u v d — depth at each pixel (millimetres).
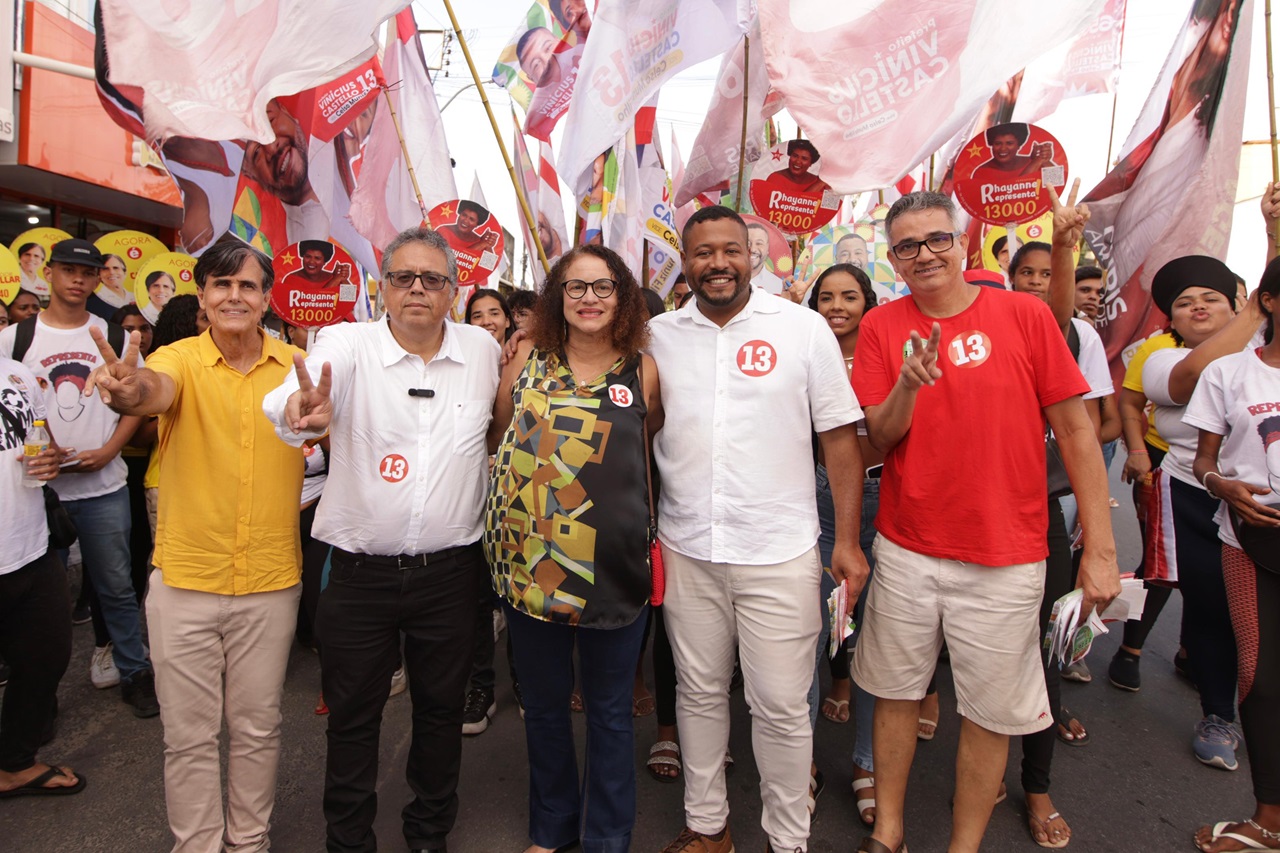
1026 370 2059
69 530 2518
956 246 2082
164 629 2064
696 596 2199
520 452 2031
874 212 5273
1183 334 3041
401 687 3357
